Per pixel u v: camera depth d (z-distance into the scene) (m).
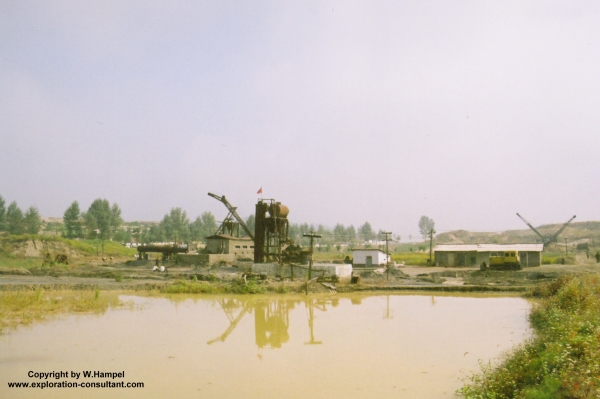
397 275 55.28
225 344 19.28
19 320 23.64
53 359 16.52
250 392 13.35
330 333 21.72
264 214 54.78
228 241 68.88
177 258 67.69
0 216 130.75
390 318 26.06
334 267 44.81
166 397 12.87
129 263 70.00
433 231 79.12
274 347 18.83
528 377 12.72
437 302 33.44
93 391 13.25
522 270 57.00
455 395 13.13
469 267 72.81
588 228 168.00
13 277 46.25
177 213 159.88
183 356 17.19
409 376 14.89
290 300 34.50
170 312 27.53
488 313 27.94
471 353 17.89
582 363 12.23
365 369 15.68
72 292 36.41
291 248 53.53
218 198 72.56
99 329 21.84
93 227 142.25
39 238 86.44
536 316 24.75
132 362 16.28
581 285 27.17
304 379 14.56
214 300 33.81
